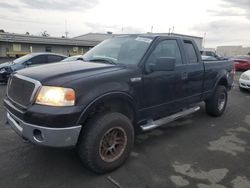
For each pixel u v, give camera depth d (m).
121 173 3.52
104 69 3.61
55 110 2.97
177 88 4.61
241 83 10.52
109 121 3.35
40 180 3.30
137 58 3.99
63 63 4.00
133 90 3.72
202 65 5.33
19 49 29.19
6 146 4.25
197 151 4.29
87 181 3.31
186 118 6.14
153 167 3.71
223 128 5.51
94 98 3.18
